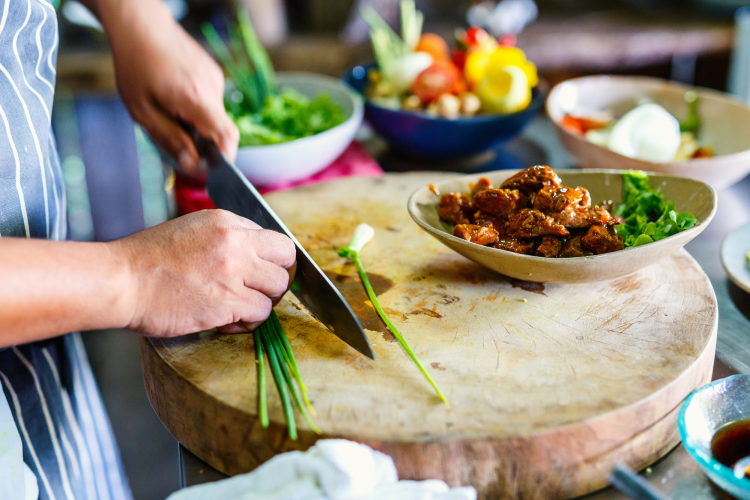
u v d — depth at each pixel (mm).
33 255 557
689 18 2076
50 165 767
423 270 750
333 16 2082
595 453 583
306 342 658
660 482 591
